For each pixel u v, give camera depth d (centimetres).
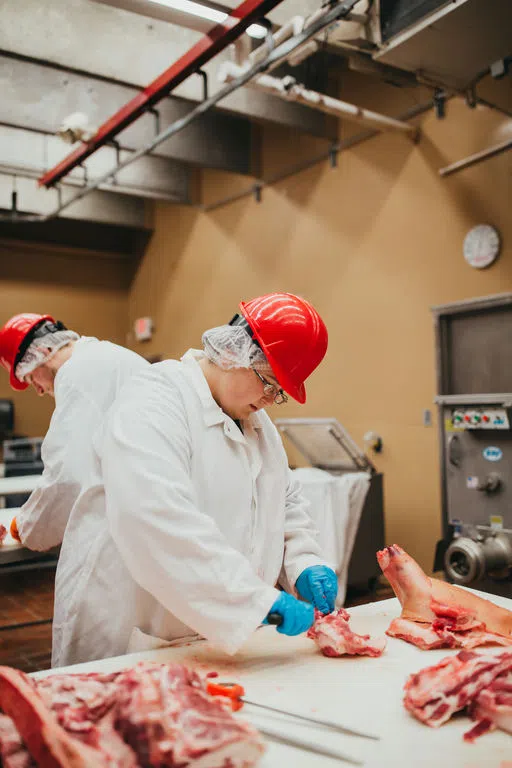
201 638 197
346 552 489
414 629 183
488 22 328
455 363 461
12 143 621
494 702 136
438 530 523
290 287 671
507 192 469
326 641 173
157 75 450
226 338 183
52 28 417
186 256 846
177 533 162
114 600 199
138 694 121
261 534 198
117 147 547
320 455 556
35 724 112
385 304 568
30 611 531
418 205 537
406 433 550
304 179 652
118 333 986
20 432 886
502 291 473
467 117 497
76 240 944
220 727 116
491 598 215
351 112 493
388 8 350
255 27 372
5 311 892
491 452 404
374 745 129
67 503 243
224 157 676
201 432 187
